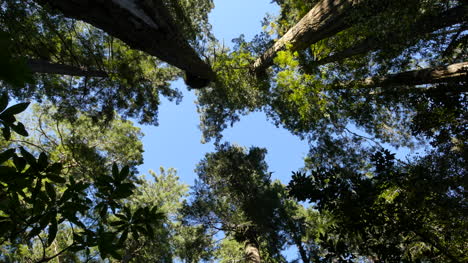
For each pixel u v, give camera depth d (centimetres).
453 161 557
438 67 1008
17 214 229
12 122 188
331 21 1064
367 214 462
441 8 822
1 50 115
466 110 778
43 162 232
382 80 1210
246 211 1617
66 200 243
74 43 1255
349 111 1378
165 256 1758
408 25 846
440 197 470
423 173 483
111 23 862
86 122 1440
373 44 1077
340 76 1416
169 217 1973
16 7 784
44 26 923
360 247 463
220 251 1839
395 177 491
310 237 1645
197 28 1532
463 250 487
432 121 805
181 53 1120
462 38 909
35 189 231
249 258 1519
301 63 1385
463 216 454
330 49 1411
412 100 1075
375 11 891
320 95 1341
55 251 1223
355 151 1410
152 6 877
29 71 126
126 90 1434
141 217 278
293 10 1462
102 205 267
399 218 451
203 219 1714
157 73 1625
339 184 496
